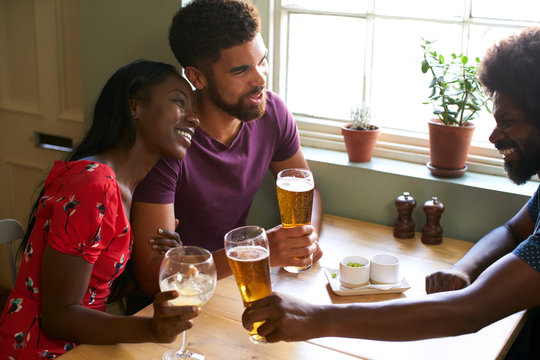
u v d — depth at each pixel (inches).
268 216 87.9
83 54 81.3
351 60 86.7
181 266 45.1
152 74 57.0
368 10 83.4
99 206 50.5
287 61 91.0
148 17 74.9
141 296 70.0
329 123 89.4
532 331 67.4
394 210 79.7
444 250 70.9
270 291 47.4
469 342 51.1
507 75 51.3
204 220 72.2
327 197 84.0
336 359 47.7
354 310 46.9
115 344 49.4
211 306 55.9
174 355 47.3
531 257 47.6
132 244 59.3
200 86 65.5
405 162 83.7
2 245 108.9
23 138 101.9
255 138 72.9
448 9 79.4
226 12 60.4
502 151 54.9
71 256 50.3
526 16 75.5
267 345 49.4
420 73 82.8
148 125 57.1
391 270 59.9
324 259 67.4
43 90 97.1
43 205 52.2
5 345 53.9
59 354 53.2
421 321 46.9
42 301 50.6
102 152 56.7
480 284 48.4
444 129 74.4
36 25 94.5
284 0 87.9
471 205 74.9
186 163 67.2
